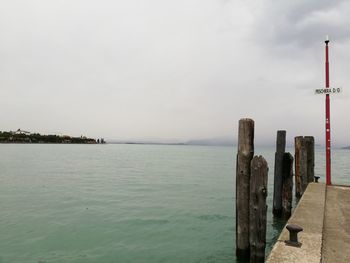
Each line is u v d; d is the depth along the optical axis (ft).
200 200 53.21
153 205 48.49
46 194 59.47
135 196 57.57
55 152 303.48
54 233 32.99
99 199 54.03
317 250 14.30
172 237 31.96
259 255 20.57
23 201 51.67
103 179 87.15
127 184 75.97
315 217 20.13
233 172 112.16
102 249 28.40
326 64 36.60
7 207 46.39
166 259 26.07
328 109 35.91
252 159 21.18
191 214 42.09
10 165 137.28
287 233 16.65
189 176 96.78
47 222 37.40
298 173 41.09
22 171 109.50
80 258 26.21
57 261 25.49
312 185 34.22
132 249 28.45
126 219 39.06
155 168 132.26
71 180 83.97
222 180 85.20
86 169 123.44
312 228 17.70
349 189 32.48
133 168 131.44
